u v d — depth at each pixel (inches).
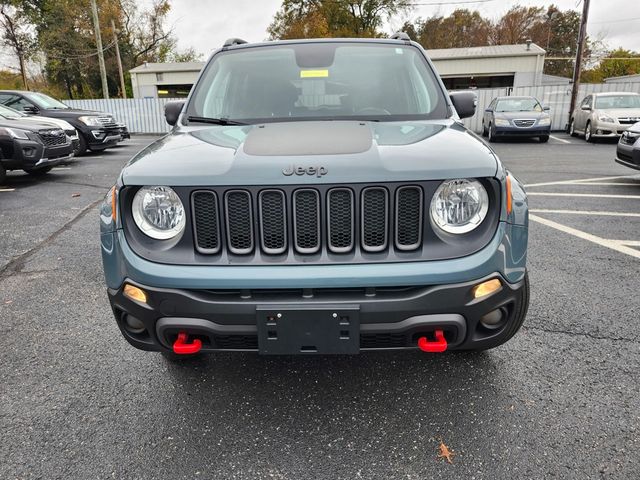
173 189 74.3
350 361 106.3
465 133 91.8
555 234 200.7
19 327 124.0
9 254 184.9
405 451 79.0
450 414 87.8
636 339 112.8
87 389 97.0
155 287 74.7
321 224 73.0
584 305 131.4
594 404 89.3
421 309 72.6
